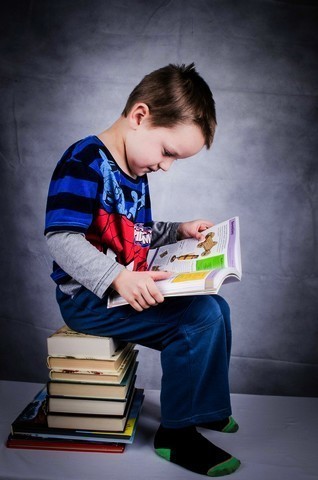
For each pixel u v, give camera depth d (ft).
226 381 3.21
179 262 3.44
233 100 4.46
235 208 4.57
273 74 4.43
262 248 4.60
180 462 3.10
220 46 4.42
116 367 3.25
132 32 4.44
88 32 4.44
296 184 4.51
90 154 3.20
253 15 4.40
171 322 3.15
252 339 4.71
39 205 4.63
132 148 3.32
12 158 4.59
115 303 2.97
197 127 3.24
